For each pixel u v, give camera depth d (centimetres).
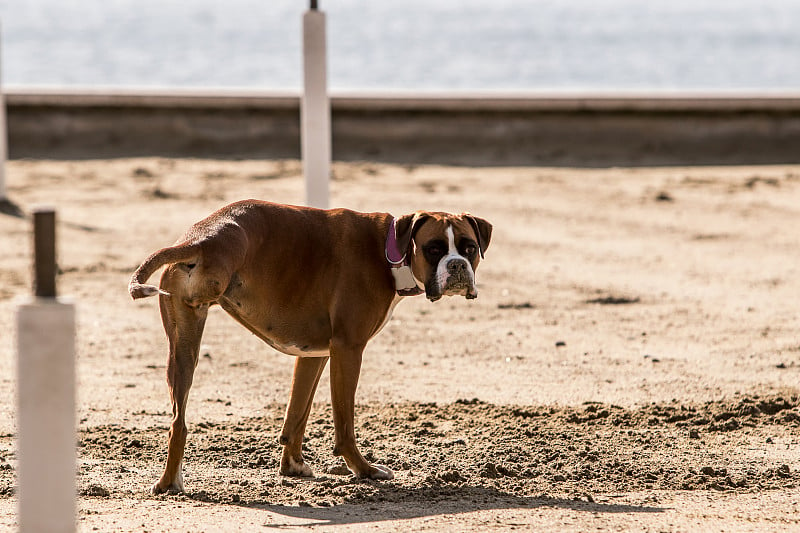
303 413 833
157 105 3000
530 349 1292
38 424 537
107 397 1080
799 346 1286
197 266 712
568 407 1061
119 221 2077
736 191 2431
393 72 6269
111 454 895
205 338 1339
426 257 762
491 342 1325
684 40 8831
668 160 2845
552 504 754
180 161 2812
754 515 734
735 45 8331
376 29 9919
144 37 8925
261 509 730
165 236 1942
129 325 1388
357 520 701
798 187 2470
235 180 2531
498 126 2952
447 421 1015
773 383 1134
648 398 1091
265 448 921
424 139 2961
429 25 10519
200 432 971
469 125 2955
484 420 1016
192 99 2984
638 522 707
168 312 731
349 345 784
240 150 2964
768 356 1245
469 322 1427
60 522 544
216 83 5628
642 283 1642
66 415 540
